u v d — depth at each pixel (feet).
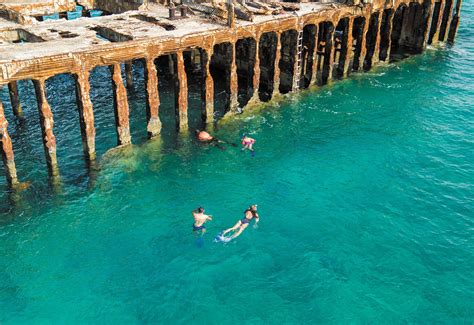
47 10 129.90
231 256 76.07
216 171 97.35
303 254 76.59
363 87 138.41
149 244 78.23
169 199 88.84
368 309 66.69
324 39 144.05
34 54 82.12
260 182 94.58
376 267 74.33
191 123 114.52
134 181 93.09
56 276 71.61
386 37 150.51
